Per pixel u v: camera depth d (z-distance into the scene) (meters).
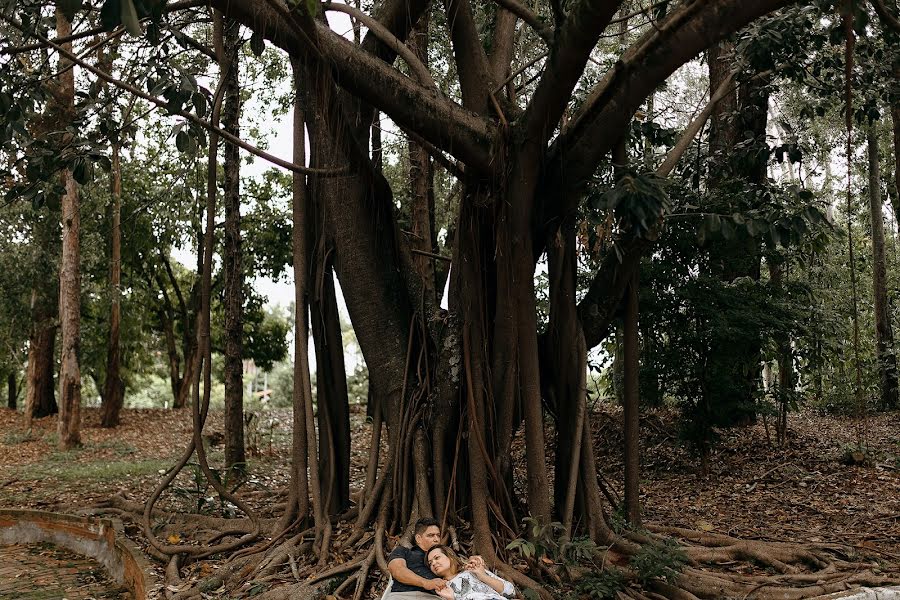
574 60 6.14
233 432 13.93
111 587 8.75
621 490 11.71
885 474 11.87
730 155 10.05
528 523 7.43
